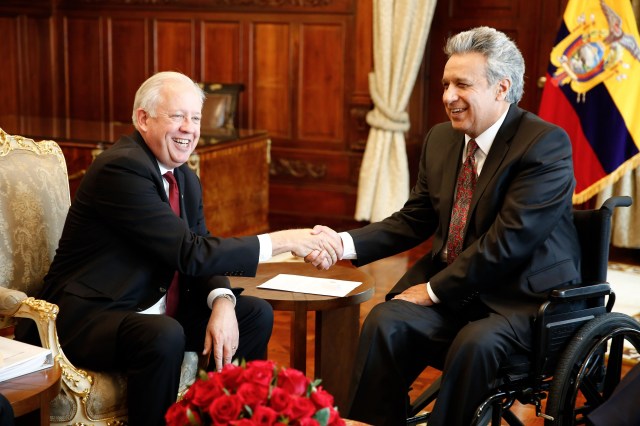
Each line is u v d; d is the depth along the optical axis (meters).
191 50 7.30
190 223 2.79
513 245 2.50
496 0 6.50
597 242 2.63
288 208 7.12
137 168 2.53
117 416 2.42
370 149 6.56
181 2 7.27
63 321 2.47
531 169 2.55
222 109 6.48
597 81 5.26
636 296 4.91
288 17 6.91
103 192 2.52
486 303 2.59
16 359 2.18
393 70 6.41
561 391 2.39
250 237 2.67
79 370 2.36
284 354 3.87
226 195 5.73
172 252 2.52
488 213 2.62
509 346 2.45
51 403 2.33
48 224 2.78
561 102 5.35
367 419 2.54
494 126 2.66
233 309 2.62
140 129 2.64
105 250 2.56
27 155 2.79
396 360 2.57
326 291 2.85
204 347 2.57
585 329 2.47
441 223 2.78
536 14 6.36
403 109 6.43
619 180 5.79
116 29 7.57
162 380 2.37
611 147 5.25
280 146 7.11
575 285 2.50
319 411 1.55
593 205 6.15
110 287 2.52
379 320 2.57
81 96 7.80
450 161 2.79
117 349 2.41
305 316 2.77
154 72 7.47
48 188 2.81
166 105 2.58
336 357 2.97
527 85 6.46
